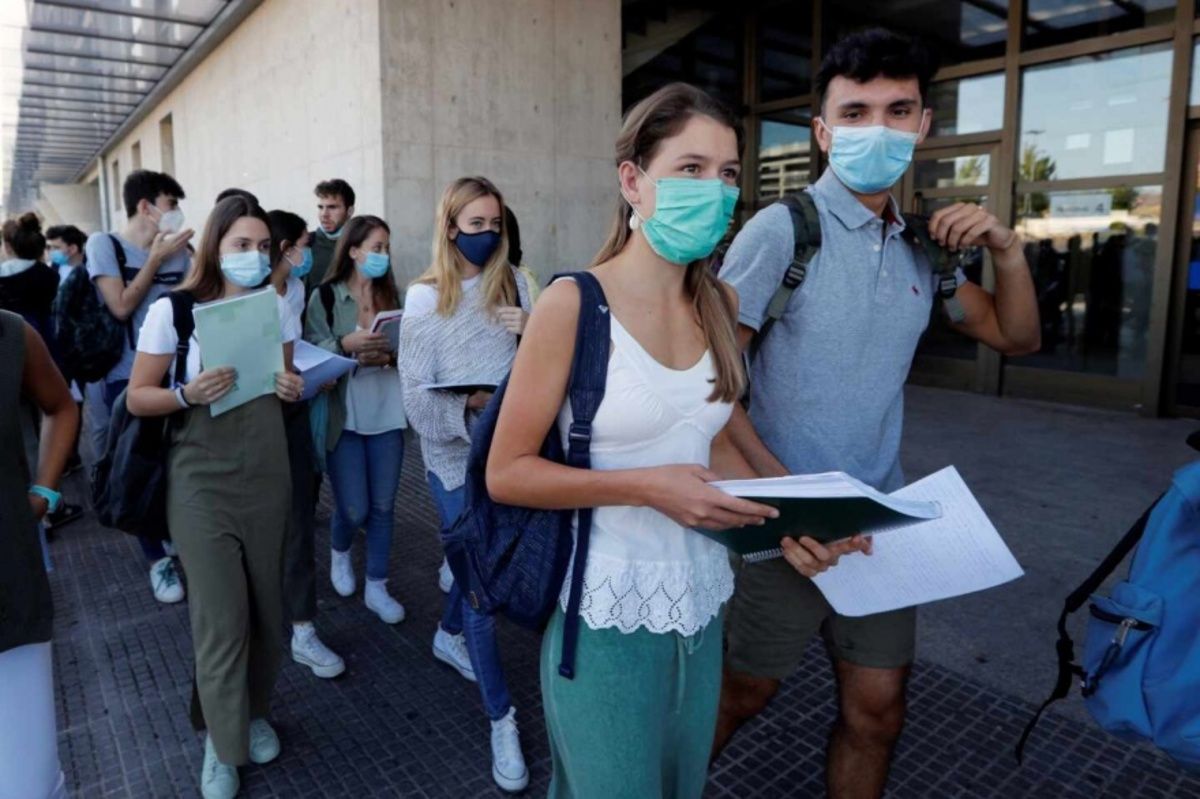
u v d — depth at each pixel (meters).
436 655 3.15
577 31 7.62
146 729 2.80
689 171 1.36
